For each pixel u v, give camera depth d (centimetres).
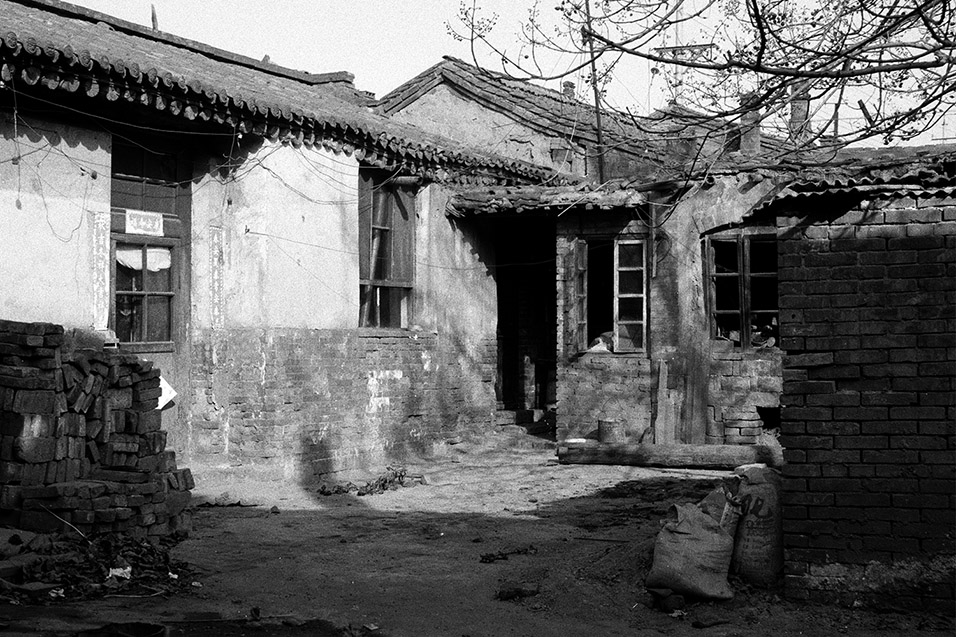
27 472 849
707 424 1639
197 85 1190
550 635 711
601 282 1825
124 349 1242
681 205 1647
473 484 1414
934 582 719
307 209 1411
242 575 868
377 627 724
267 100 1313
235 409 1342
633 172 1884
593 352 1725
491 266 1886
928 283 732
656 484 1392
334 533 1073
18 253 1079
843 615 723
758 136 1681
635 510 1199
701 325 1650
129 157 1266
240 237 1341
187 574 846
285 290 1365
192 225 1356
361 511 1204
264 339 1331
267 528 1090
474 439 1789
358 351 1508
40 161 1105
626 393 1694
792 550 749
